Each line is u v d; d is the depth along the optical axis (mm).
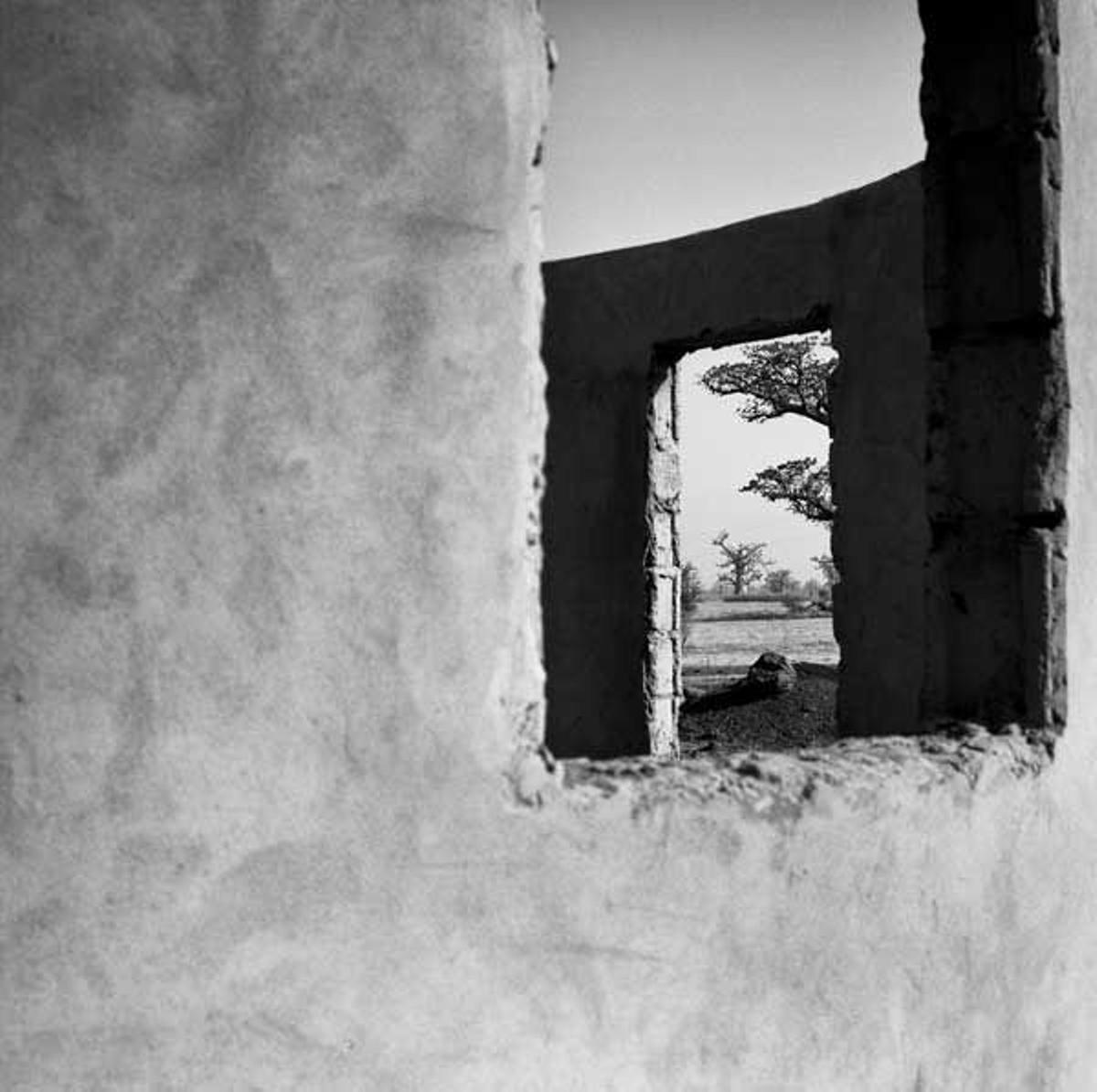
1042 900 3520
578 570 8625
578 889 2586
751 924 2836
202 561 2279
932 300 3717
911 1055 3168
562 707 8688
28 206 2188
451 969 2453
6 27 2174
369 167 2400
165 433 2262
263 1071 2316
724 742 10531
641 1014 2664
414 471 2432
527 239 2557
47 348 2199
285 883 2328
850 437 6922
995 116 3592
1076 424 3602
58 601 2207
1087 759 3664
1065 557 3586
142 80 2248
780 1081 2889
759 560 42125
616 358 8398
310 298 2354
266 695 2316
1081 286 3623
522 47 2553
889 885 3105
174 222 2266
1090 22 3691
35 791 2201
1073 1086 3629
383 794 2400
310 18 2357
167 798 2260
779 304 7367
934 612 3777
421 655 2434
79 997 2217
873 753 3340
